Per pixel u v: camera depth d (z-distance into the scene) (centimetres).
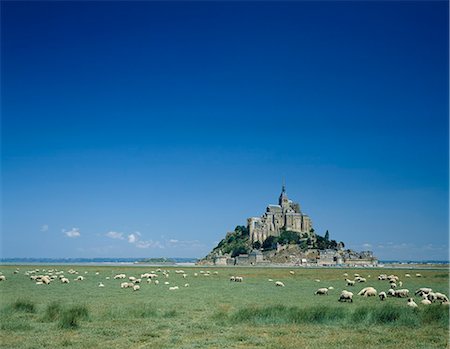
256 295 5888
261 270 17900
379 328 3180
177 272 14000
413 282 9288
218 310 4144
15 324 3219
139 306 4206
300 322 3397
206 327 3186
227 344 2620
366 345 2588
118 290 6594
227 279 10388
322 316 3494
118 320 3494
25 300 4284
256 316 3553
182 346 2559
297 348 2489
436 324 3350
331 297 5625
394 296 5716
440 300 5053
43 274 11444
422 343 2675
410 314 3506
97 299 5206
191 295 5844
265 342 2662
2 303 4631
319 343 2634
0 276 8681
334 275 12850
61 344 2594
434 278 11044
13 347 2511
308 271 16588
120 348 2503
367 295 5662
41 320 3450
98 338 2791
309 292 6475
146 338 2777
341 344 2608
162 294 5966
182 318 3634
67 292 6150
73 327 3158
